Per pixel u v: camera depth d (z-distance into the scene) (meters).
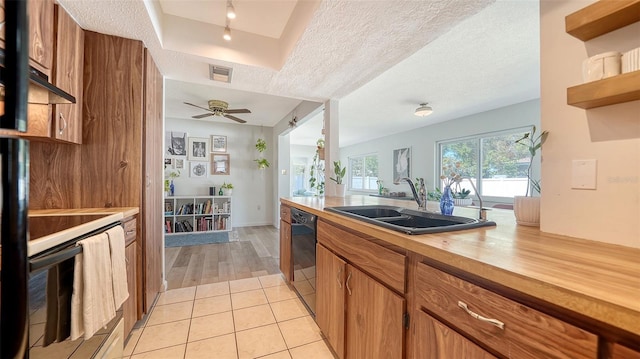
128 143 1.73
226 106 3.94
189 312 2.00
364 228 1.14
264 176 5.79
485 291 0.65
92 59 1.67
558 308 0.52
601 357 0.46
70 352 0.94
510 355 0.59
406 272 0.93
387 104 3.96
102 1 1.39
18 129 0.42
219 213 5.08
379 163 7.14
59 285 0.90
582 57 0.91
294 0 1.73
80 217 1.31
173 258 3.39
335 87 2.63
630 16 0.76
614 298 0.45
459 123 4.84
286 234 2.52
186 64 2.11
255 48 2.13
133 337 1.68
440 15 1.47
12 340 0.45
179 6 1.79
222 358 1.49
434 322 0.79
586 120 0.90
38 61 1.23
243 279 2.68
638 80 0.68
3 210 0.45
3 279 0.45
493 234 0.98
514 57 2.41
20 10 0.42
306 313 2.00
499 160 4.25
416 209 1.72
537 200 1.12
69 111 1.49
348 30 1.62
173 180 5.05
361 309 1.19
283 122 5.09
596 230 0.87
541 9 1.03
